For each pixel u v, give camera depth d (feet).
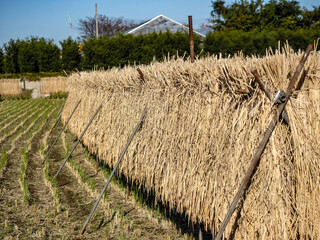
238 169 11.94
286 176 10.79
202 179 13.75
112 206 21.98
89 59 89.61
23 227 18.92
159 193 17.72
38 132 48.57
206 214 13.52
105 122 26.37
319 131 10.23
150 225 19.13
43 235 17.89
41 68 120.98
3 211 20.93
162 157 17.15
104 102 27.71
